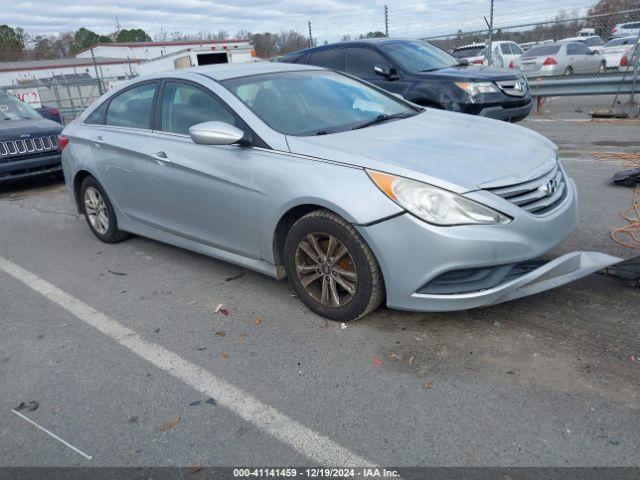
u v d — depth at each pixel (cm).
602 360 286
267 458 239
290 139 353
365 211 304
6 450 257
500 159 329
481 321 333
